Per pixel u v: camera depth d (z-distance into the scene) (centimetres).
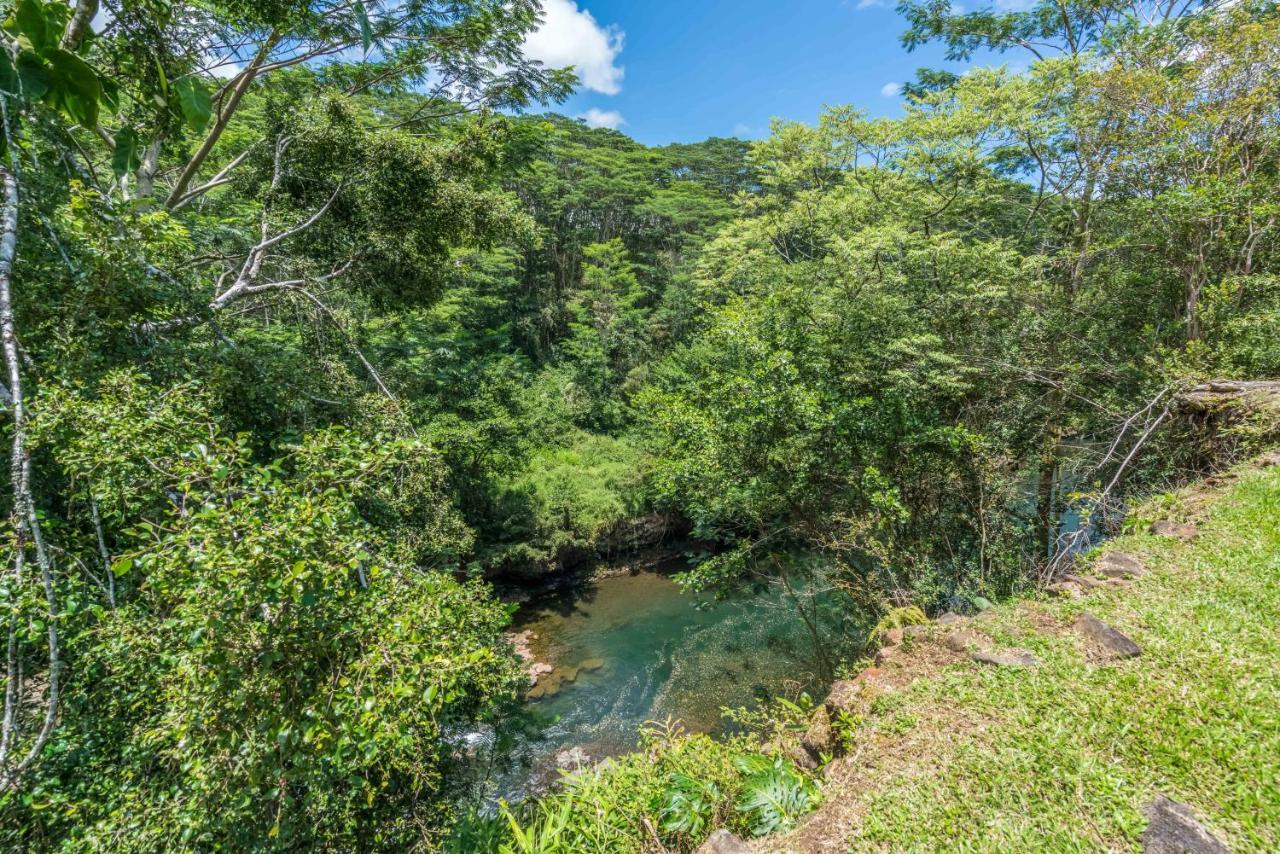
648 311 2706
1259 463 533
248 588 249
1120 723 258
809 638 1083
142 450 309
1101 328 907
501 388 1549
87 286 434
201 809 274
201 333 613
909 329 930
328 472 312
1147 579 390
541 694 1074
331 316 865
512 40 901
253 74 770
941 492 915
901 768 271
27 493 273
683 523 1762
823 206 1407
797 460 866
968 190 1124
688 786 295
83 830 302
